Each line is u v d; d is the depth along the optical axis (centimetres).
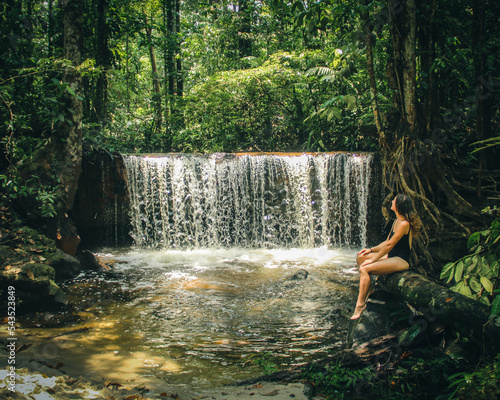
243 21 1677
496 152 890
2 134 803
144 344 484
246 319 571
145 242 1059
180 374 406
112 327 538
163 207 1067
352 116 1278
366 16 801
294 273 811
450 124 953
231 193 1097
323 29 840
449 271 480
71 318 569
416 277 457
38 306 592
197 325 548
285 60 1412
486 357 363
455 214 799
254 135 1536
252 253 1020
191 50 1673
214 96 1465
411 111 791
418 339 419
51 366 404
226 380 393
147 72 2009
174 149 1538
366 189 1050
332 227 1086
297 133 1502
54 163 778
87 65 787
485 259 427
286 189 1094
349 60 976
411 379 384
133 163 1036
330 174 1079
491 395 311
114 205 1027
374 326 480
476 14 815
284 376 394
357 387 373
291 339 504
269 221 1098
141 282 748
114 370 410
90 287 711
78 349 462
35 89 902
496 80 862
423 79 858
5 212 719
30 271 595
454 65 880
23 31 916
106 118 1345
